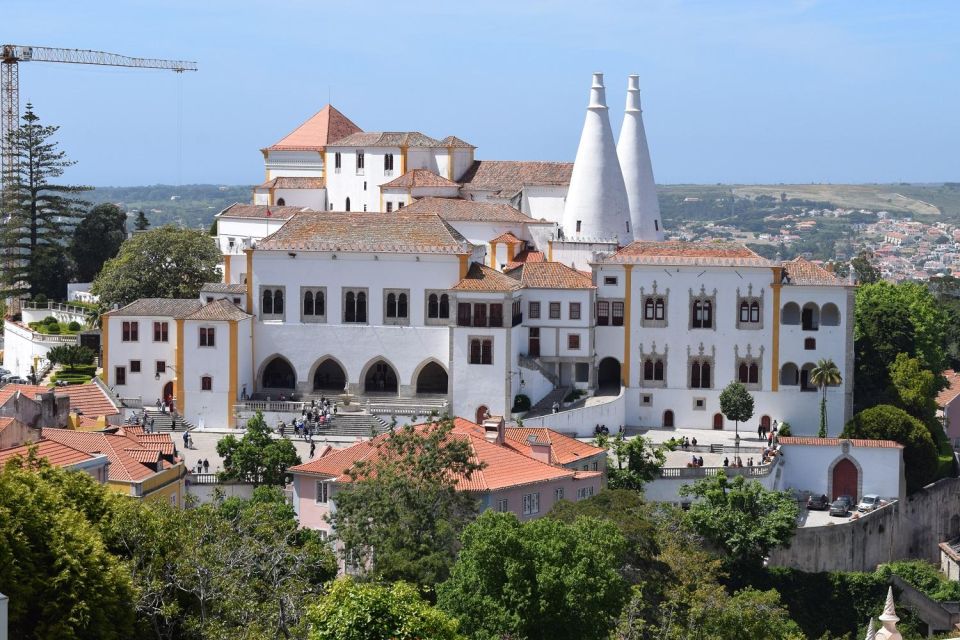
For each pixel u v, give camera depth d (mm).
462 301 185125
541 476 140375
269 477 152125
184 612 94375
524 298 190875
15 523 88438
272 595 94062
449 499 119812
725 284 190375
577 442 160500
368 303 191125
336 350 191750
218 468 161750
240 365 188000
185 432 180750
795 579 159750
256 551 98312
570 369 192000
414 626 83562
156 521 97688
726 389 187875
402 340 190625
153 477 134625
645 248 194125
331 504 137375
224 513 112188
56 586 87812
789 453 177125
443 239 190875
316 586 100062
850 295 188500
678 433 188625
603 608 106188
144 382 190625
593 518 118812
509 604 104438
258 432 157250
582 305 190250
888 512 173125
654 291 191500
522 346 190750
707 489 156625
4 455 118312
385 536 113188
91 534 91188
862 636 156000
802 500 176000
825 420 189125
